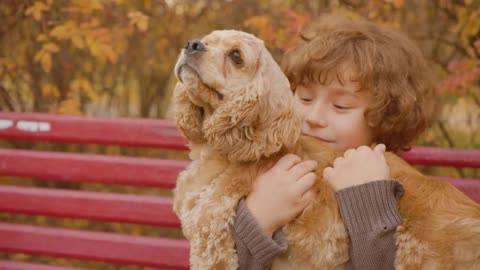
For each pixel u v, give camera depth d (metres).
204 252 1.93
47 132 3.10
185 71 1.99
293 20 3.97
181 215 2.06
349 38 2.21
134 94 5.11
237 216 1.94
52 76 4.80
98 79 5.02
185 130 2.18
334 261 1.93
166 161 3.03
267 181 1.98
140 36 4.70
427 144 4.54
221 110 2.00
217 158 2.10
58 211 3.12
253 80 2.00
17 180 5.14
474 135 4.59
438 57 4.38
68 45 4.80
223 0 4.36
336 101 2.17
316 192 1.98
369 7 3.95
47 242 3.15
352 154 2.00
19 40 4.64
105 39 3.90
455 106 4.59
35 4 4.00
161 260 3.03
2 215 5.14
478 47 3.72
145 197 3.07
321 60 2.15
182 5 4.51
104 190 5.20
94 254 3.10
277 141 2.00
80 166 3.08
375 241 1.87
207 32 4.54
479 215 1.94
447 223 1.91
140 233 5.01
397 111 2.20
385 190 1.90
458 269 1.87
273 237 1.95
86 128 3.06
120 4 4.23
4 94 4.74
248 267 1.94
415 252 1.88
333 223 1.94
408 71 2.24
